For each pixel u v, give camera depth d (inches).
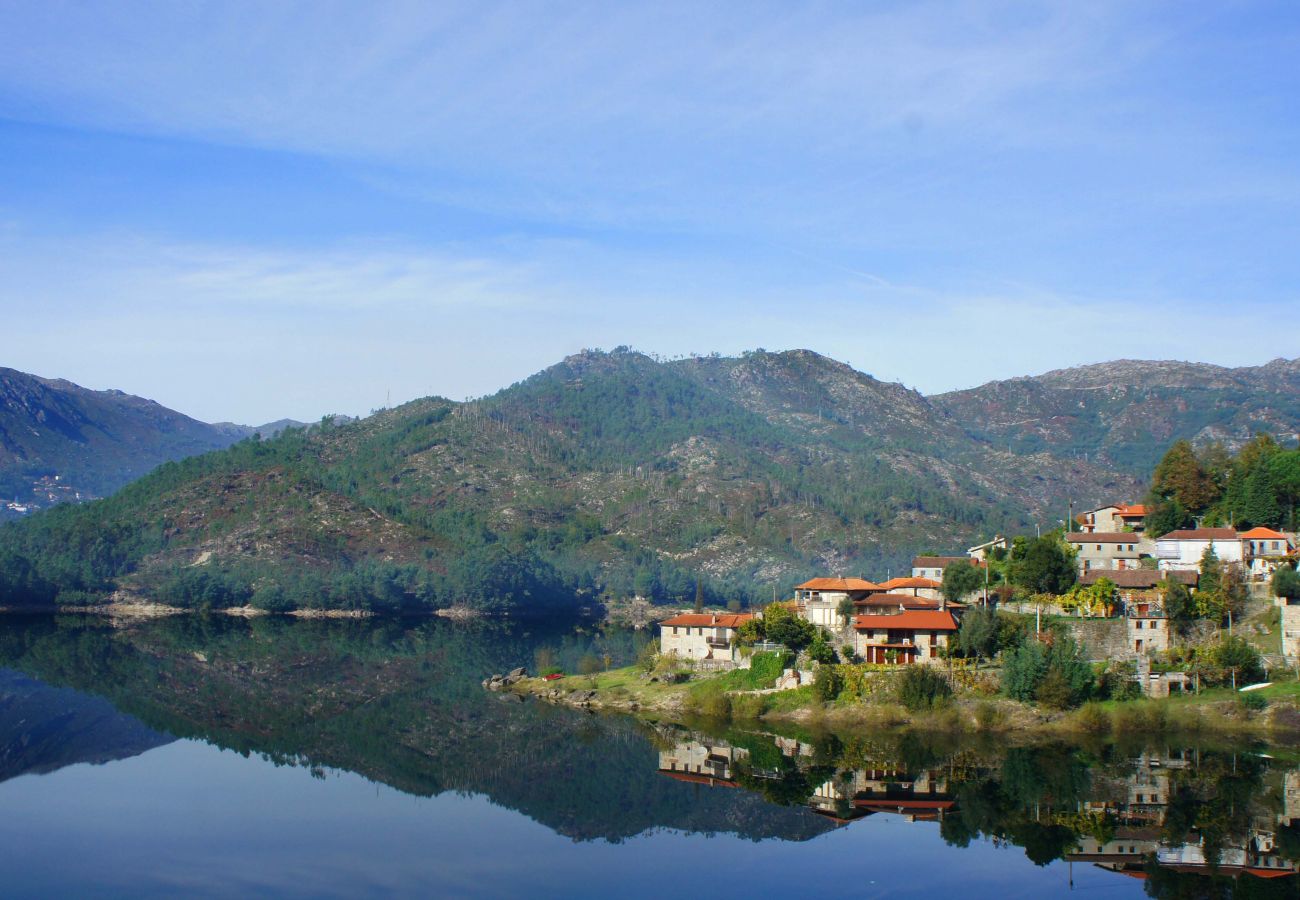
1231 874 4185.5
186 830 4763.8
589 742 6589.6
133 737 6604.3
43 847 4512.8
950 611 7524.6
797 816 5032.0
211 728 6899.6
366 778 5708.7
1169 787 5369.1
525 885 4128.9
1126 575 7628.0
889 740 6407.5
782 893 4052.7
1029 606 7386.8
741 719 7052.2
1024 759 5925.2
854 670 7003.0
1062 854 4446.4
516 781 5669.3
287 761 6067.9
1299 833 4687.5
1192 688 6673.2
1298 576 7096.5
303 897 3986.2
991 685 6737.2
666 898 3981.3
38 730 6732.3
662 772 5851.4
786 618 7480.3
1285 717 6284.5
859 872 4269.2
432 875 4210.1
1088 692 6584.6
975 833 4724.4
